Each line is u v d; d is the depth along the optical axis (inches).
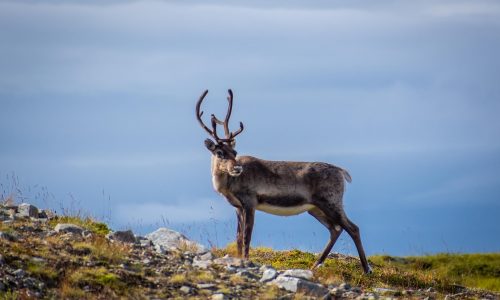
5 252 1521.9
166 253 1782.7
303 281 1619.1
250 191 2137.1
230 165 2089.1
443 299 1841.8
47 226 1828.2
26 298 1357.0
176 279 1563.7
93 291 1448.1
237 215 2186.3
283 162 2191.2
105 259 1611.7
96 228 1991.9
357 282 1939.0
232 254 2149.4
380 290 1831.9
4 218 1834.4
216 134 2175.2
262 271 1739.7
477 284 2864.2
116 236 1825.8
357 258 2340.1
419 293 1868.8
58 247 1624.0
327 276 1868.8
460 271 3152.1
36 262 1508.4
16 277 1427.2
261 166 2159.2
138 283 1521.9
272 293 1558.8
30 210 1958.7
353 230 2139.5
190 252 1844.2
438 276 2145.7
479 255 3366.1
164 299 1465.3
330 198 2150.6
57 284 1453.0
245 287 1598.2
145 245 1820.9
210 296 1507.1
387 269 2172.7
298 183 2150.6
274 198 2146.9
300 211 2183.8
